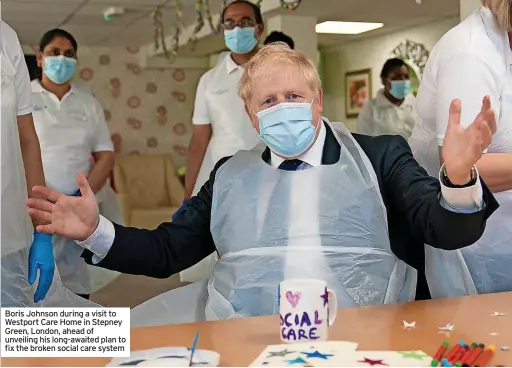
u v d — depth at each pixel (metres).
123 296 5.46
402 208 1.80
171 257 1.91
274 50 1.83
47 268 1.95
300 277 1.82
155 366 1.25
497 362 1.24
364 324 1.52
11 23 7.22
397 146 1.92
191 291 2.01
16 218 1.99
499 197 1.98
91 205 1.71
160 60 9.37
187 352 1.32
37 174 2.23
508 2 1.86
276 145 1.81
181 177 9.37
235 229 1.90
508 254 2.01
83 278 3.65
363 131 5.82
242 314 1.84
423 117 2.12
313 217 1.85
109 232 1.78
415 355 1.28
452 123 1.46
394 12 6.37
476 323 1.51
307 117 1.79
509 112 1.93
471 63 1.88
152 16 6.77
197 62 9.58
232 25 3.53
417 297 2.09
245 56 3.60
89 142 3.79
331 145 1.92
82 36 8.31
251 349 1.36
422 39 7.22
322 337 1.39
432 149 2.12
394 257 1.91
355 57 8.41
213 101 3.62
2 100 1.97
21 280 2.02
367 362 1.24
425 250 1.95
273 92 1.78
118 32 7.97
